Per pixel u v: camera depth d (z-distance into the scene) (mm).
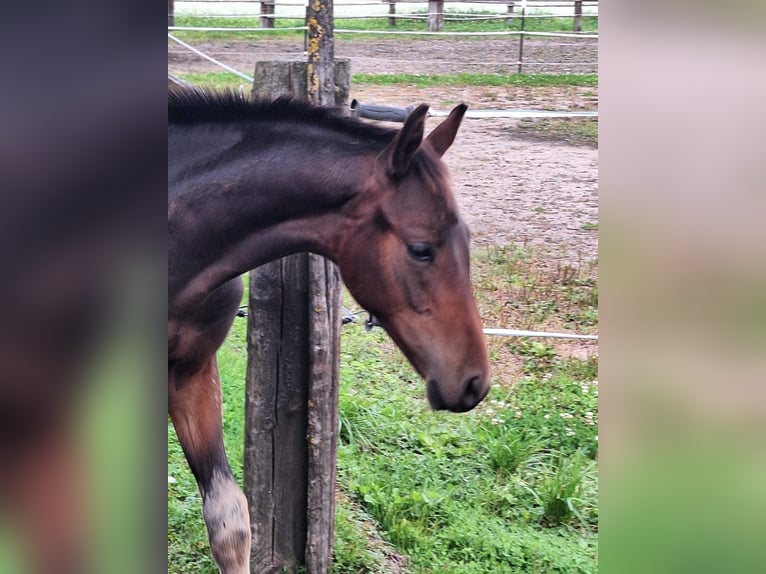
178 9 15047
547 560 3223
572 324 5125
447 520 3447
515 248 5992
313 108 2314
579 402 4340
